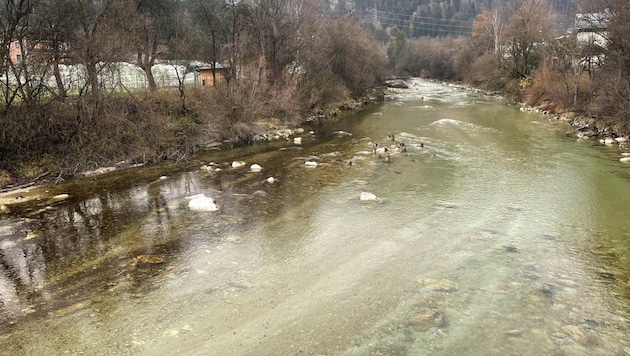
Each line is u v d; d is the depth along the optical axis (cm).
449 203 1453
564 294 891
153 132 2167
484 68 5953
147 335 779
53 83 2116
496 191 1571
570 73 3634
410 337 764
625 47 2552
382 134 2714
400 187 1634
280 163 2028
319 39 3744
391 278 969
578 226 1245
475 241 1155
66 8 1962
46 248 1132
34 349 743
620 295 884
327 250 1114
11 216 1361
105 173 1859
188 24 2912
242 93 2753
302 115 3391
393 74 10094
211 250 1116
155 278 974
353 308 855
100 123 2002
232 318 828
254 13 3325
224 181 1741
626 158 1936
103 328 798
